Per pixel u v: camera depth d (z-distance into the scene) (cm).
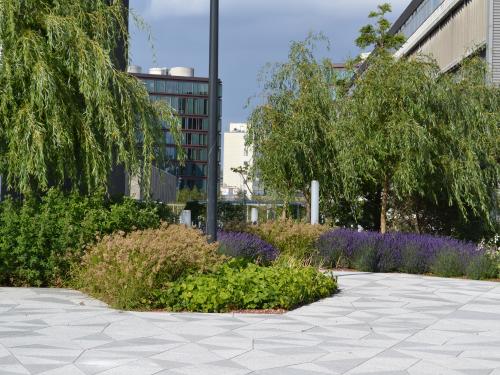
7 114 1139
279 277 1024
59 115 1133
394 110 1783
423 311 970
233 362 626
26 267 1099
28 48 1123
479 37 3156
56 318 827
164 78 8125
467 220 1902
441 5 3856
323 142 2034
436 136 1808
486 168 1873
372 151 1788
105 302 957
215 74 1086
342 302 1042
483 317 927
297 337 754
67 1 1219
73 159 1171
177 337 732
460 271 1509
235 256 1321
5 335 722
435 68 1867
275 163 2023
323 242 1645
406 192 1883
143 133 1262
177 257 977
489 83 2019
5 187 1238
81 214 1141
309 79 2072
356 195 2048
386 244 1596
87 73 1155
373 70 1841
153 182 1633
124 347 675
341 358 655
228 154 11538
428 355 679
